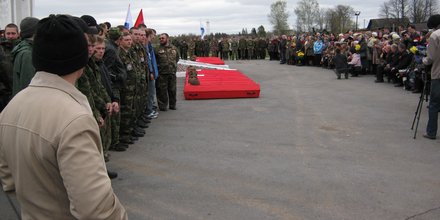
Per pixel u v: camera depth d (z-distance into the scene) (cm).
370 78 1712
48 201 167
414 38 1394
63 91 170
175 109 1033
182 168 576
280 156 626
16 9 1041
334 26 5972
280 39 3047
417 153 637
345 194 477
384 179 525
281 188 496
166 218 419
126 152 656
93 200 155
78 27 173
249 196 473
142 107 796
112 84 602
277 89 1417
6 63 621
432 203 452
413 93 1257
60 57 168
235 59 3384
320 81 1647
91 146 162
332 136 746
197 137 749
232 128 819
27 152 163
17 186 169
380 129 795
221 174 549
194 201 461
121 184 516
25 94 172
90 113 169
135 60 742
